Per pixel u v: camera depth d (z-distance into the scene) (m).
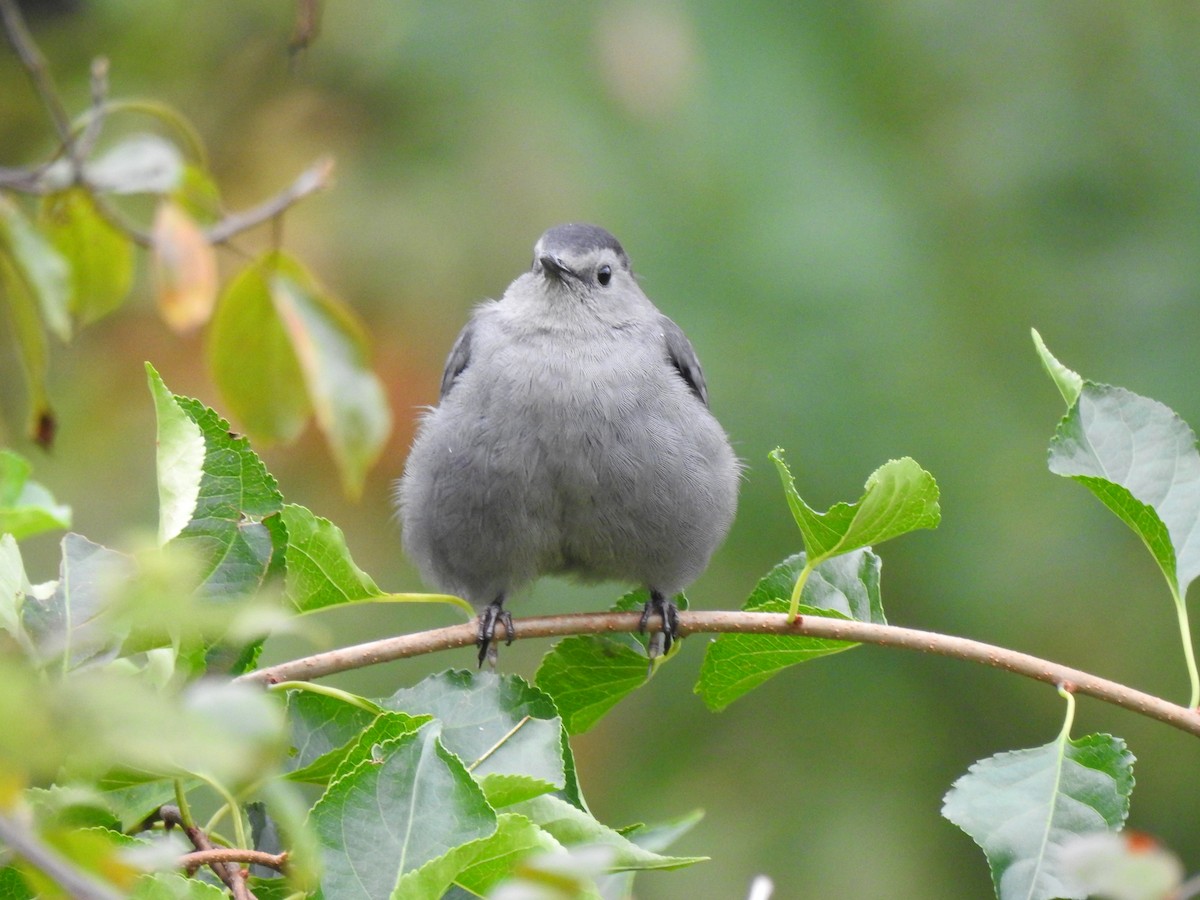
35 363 7.06
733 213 12.22
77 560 4.50
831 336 12.01
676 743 12.16
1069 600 12.14
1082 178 13.01
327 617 11.19
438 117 12.61
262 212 7.17
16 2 12.00
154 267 6.81
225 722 2.69
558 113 12.41
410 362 11.96
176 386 11.55
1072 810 4.91
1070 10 13.35
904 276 12.25
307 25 9.30
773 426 11.87
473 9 12.72
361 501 11.76
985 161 13.02
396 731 4.61
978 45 13.31
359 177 12.54
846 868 11.86
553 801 4.57
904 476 5.23
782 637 5.75
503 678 5.18
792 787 12.12
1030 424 12.27
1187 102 13.37
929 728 12.28
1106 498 5.48
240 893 4.15
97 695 2.44
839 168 12.48
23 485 5.79
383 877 4.15
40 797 4.23
